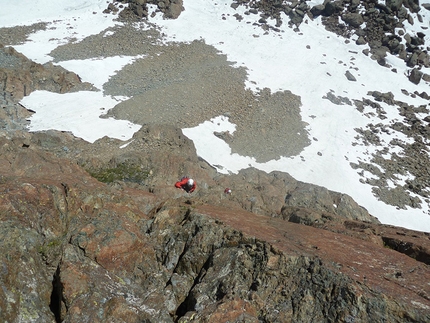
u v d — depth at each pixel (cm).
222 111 4731
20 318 945
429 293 1036
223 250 1163
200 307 1041
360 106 5672
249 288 1087
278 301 1048
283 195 3127
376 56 6825
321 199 3055
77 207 1291
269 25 7225
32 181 1293
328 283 1041
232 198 2197
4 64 4538
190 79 5216
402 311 964
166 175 2531
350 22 7344
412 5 7725
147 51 6000
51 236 1161
